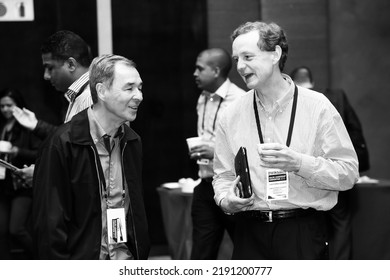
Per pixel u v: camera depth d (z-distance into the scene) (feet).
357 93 23.16
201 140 15.24
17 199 18.88
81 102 11.51
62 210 9.77
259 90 10.32
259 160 10.41
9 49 20.57
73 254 9.84
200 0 21.53
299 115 10.34
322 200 10.36
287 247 10.30
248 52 10.05
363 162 18.75
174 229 18.69
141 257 10.32
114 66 9.82
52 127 15.25
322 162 10.02
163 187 19.63
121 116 9.87
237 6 21.75
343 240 17.89
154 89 21.36
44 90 20.63
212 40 21.57
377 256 18.40
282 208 10.28
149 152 21.43
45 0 20.65
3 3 19.30
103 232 10.02
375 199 18.29
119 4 21.02
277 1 22.12
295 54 22.45
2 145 17.11
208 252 15.56
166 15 21.38
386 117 23.47
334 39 22.90
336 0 22.80
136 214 10.30
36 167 10.22
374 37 23.16
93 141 9.98
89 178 9.89
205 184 15.43
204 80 16.44
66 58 12.17
